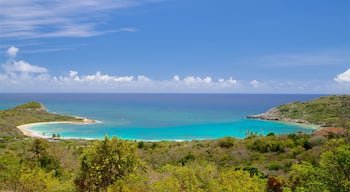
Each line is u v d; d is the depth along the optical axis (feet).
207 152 168.55
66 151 150.30
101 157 50.78
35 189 53.57
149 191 46.78
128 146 53.06
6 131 325.62
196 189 45.70
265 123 482.28
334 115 460.55
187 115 631.56
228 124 474.08
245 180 48.52
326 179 36.37
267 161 140.67
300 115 510.17
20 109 514.68
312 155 130.00
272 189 53.67
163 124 472.44
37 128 400.47
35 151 115.24
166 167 57.62
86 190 50.19
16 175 58.34
